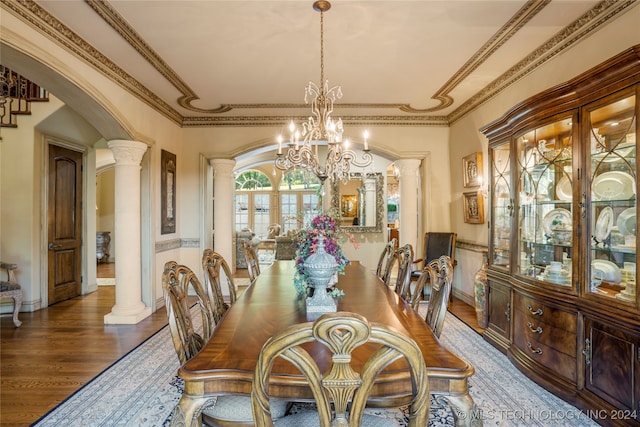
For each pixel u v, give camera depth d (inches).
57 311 181.9
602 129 84.4
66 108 186.5
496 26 112.1
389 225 418.9
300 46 126.0
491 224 136.3
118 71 143.6
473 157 179.8
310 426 55.3
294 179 509.7
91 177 230.4
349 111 205.3
